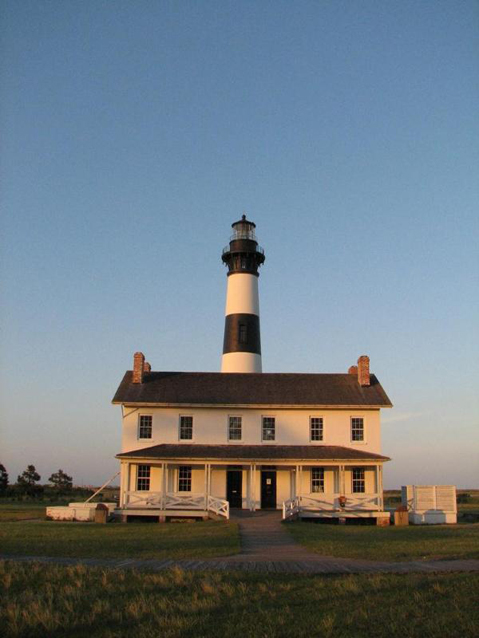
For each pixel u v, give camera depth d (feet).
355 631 36.42
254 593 44.57
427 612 39.81
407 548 68.49
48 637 35.76
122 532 89.20
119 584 46.91
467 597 42.78
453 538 82.58
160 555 62.69
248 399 137.39
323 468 132.57
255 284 172.76
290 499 122.52
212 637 35.45
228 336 167.94
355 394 140.15
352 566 55.31
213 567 54.70
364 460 126.82
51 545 70.54
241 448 133.39
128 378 145.18
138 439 134.82
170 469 131.75
